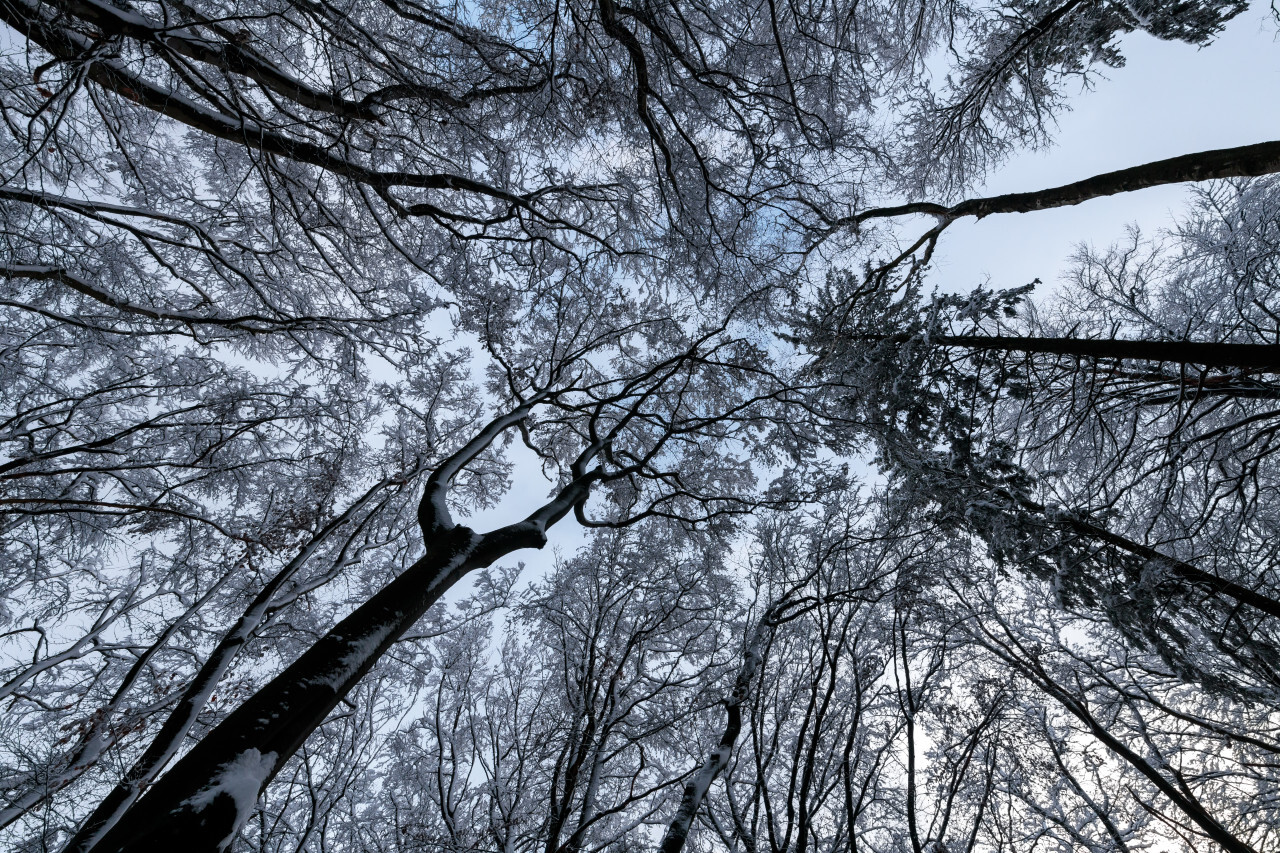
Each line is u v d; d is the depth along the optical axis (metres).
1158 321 8.93
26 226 6.44
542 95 6.82
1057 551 6.18
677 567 8.61
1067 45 7.52
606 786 8.04
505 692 8.90
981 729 5.71
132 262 7.88
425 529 4.41
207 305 7.84
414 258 9.14
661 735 7.74
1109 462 7.02
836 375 8.48
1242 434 7.70
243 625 5.39
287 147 6.72
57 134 5.69
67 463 7.95
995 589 9.40
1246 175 5.86
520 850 6.45
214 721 7.29
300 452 9.05
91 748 5.71
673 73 7.46
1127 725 9.73
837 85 8.05
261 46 6.79
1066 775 8.69
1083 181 7.23
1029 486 6.71
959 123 9.12
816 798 4.98
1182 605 6.02
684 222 8.98
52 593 8.88
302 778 8.48
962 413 6.96
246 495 8.83
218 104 6.43
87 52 4.68
